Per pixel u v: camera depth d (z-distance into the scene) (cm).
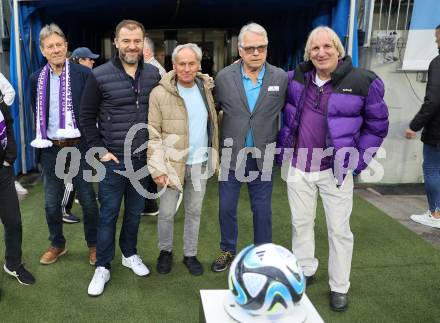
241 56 248
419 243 339
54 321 233
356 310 246
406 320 237
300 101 239
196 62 241
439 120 339
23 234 348
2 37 514
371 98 225
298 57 611
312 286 272
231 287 142
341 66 222
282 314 137
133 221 276
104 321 234
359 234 357
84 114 240
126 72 240
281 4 542
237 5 556
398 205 436
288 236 354
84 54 379
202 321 149
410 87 488
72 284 272
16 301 251
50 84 268
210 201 439
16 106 495
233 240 290
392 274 288
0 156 237
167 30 880
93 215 287
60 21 616
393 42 476
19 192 452
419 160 507
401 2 467
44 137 271
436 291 267
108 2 527
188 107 252
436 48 465
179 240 342
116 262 302
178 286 272
